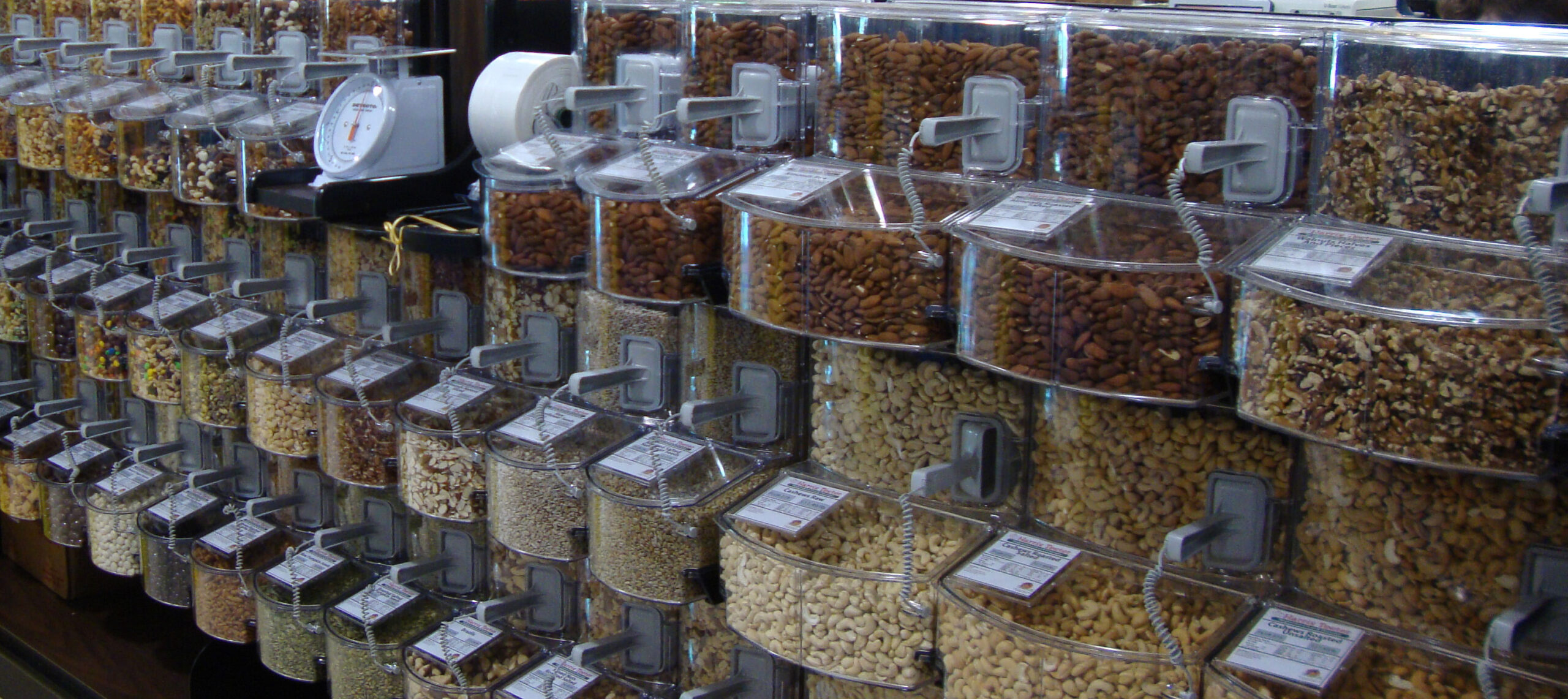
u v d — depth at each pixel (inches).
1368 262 41.9
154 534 99.7
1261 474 49.6
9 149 113.8
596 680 71.5
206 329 95.5
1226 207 48.8
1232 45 47.9
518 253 70.1
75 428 118.0
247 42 94.4
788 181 57.6
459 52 88.4
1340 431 41.0
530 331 75.7
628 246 63.2
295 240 91.7
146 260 99.7
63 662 107.2
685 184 62.0
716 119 63.9
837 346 60.6
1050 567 52.6
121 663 107.4
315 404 88.6
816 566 56.3
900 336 52.9
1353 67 45.3
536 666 74.4
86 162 101.4
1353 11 63.3
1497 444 38.4
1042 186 52.9
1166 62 49.1
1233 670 45.8
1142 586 50.9
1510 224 41.7
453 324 81.0
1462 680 43.3
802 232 53.7
